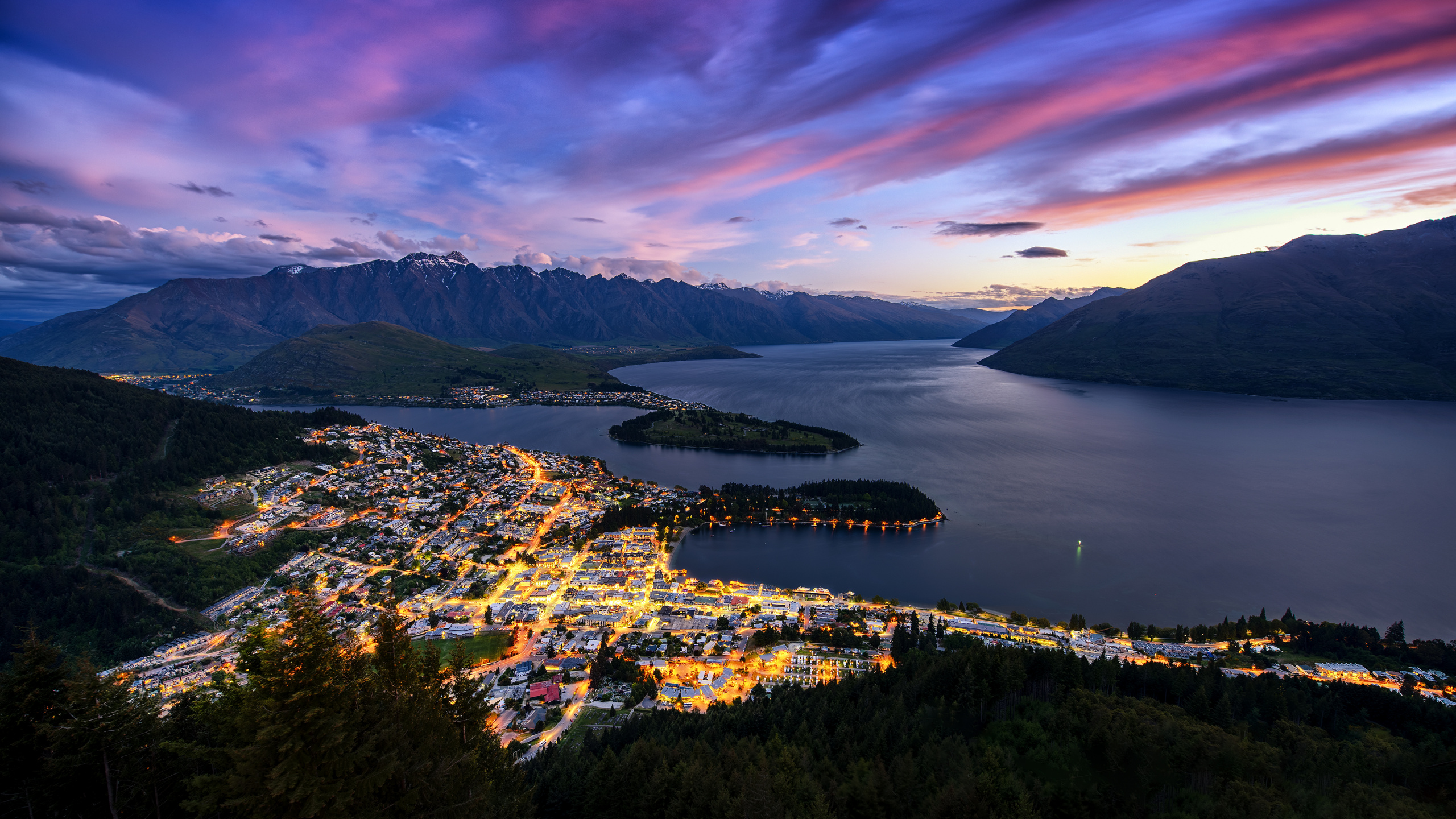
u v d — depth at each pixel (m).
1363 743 85.75
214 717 42.34
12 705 44.41
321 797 37.50
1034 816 63.59
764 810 61.53
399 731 45.28
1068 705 90.25
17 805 44.06
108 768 44.81
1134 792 72.75
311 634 39.75
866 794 69.75
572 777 76.44
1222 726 88.00
